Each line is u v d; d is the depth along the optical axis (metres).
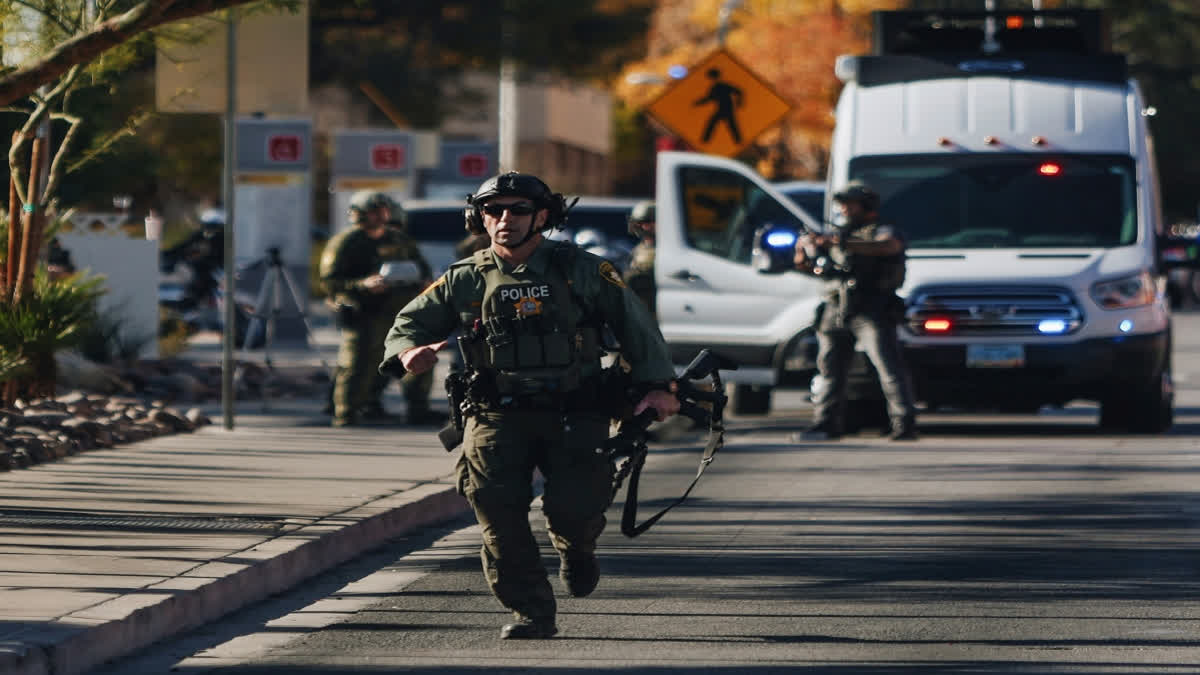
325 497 37.84
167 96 50.44
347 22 142.12
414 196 125.88
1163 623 27.58
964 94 58.47
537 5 138.88
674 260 58.62
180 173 142.88
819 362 54.28
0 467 40.94
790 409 66.12
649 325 25.02
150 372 65.25
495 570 25.75
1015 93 58.28
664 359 25.02
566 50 143.62
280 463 43.44
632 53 146.12
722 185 58.47
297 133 89.44
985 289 55.00
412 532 37.22
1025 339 54.91
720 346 58.34
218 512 35.38
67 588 27.39
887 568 32.50
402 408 59.81
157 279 74.00
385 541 35.84
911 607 28.94
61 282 52.56
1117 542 35.19
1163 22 197.75
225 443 47.75
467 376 25.05
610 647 26.08
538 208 24.80
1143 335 55.12
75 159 53.78
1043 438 55.31
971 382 55.34
